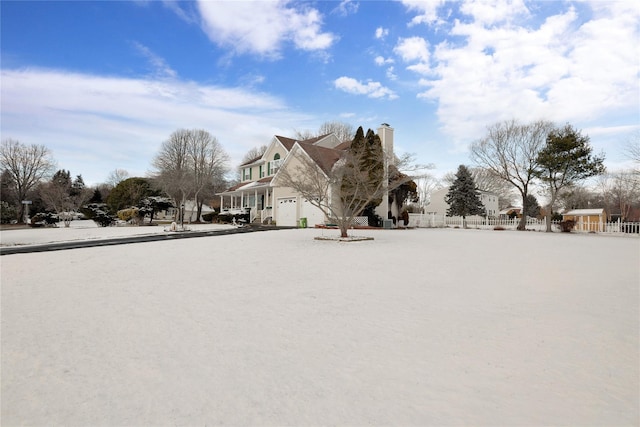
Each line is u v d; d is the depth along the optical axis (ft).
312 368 11.64
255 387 10.35
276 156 109.91
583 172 86.89
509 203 244.01
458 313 17.71
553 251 42.55
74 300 19.92
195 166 149.07
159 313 17.53
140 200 143.95
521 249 44.52
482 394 10.06
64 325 15.78
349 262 33.24
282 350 13.12
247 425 8.50
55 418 8.77
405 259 35.27
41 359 12.25
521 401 9.71
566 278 26.25
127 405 9.37
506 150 100.22
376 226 92.73
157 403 9.46
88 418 8.77
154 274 27.40
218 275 26.99
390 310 18.22
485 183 203.72
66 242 54.44
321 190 53.78
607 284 24.29
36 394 9.92
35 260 34.86
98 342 13.79
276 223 102.73
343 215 54.44
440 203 192.34
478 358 12.47
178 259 34.99
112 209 162.81
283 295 21.17
